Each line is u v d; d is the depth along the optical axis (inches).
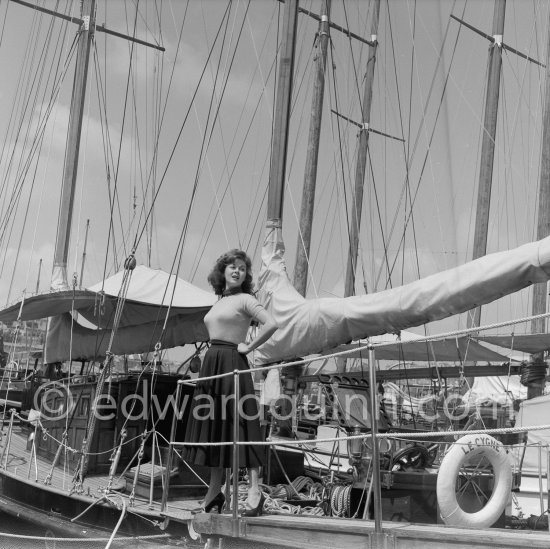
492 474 169.9
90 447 255.8
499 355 414.3
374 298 196.1
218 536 154.6
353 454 197.5
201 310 357.4
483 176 474.0
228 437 164.7
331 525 132.2
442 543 114.7
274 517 153.9
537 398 271.3
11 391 476.4
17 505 243.8
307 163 445.4
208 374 167.9
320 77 444.8
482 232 466.6
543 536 111.6
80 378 327.9
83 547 185.9
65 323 383.6
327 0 447.5
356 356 306.8
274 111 280.1
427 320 187.8
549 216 374.6
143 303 343.9
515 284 171.9
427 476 175.3
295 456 247.6
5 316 368.8
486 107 482.6
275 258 247.1
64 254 515.8
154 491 213.0
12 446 343.3
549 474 163.0
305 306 217.0
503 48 484.4
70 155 552.1
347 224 417.4
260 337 164.6
